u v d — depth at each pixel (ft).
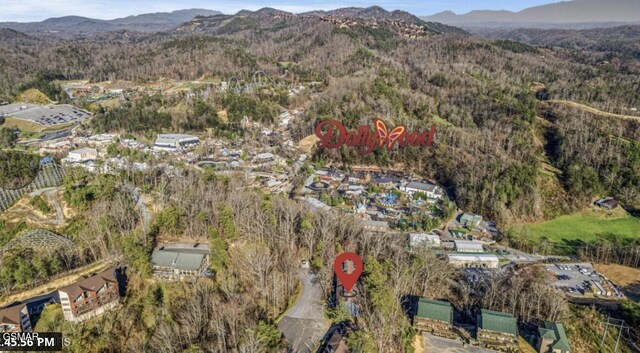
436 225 541.75
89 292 304.50
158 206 465.88
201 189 476.13
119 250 380.99
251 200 466.70
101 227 392.06
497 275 431.02
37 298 328.70
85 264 372.99
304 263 388.16
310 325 306.96
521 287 387.96
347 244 418.51
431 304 334.24
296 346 285.02
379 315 297.33
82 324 298.97
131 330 302.86
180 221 408.67
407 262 399.24
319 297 341.00
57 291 336.90
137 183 537.65
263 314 317.22
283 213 450.71
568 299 400.06
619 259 473.67
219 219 409.08
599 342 342.03
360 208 562.25
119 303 322.75
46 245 390.63
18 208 471.62
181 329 293.02
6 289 334.85
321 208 523.70
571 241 524.11
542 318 352.49
